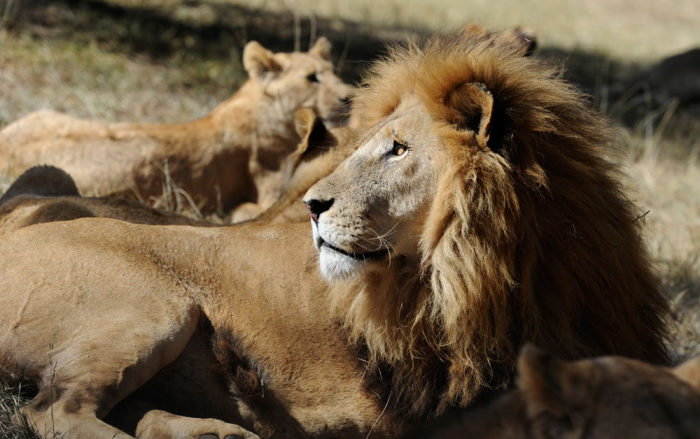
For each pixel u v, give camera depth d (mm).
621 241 7105
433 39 7660
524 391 4734
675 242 13156
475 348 6812
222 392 7344
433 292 6906
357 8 29219
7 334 7102
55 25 19188
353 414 7355
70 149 13359
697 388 4617
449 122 6852
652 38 36062
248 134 14719
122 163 13484
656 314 7543
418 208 6926
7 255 7469
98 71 17328
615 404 4488
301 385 7367
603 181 7164
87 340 6914
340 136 8875
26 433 6562
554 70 7367
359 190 6945
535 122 6754
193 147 14188
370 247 6938
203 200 13625
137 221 8609
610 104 23000
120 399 6832
